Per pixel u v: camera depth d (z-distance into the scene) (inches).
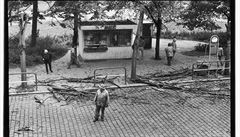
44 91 721.6
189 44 1346.0
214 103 654.5
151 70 930.7
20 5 1143.6
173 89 748.0
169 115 587.8
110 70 935.7
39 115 587.2
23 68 738.2
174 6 1014.4
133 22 1067.9
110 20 1083.3
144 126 534.9
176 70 908.6
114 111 607.8
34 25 1159.0
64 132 510.9
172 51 979.9
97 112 550.3
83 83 799.7
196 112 603.5
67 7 1035.3
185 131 513.7
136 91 738.2
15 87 754.8
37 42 1194.0
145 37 1224.8
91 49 1060.5
